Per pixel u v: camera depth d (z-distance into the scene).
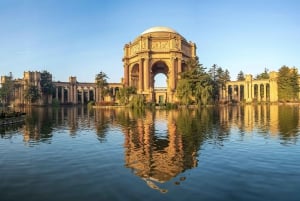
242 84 157.12
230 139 23.66
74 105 155.38
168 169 14.46
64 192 11.34
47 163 16.00
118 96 104.56
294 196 10.70
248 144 21.17
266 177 13.01
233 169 14.34
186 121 41.00
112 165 15.35
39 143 22.81
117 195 10.93
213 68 135.00
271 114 56.28
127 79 141.75
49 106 137.88
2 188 11.88
